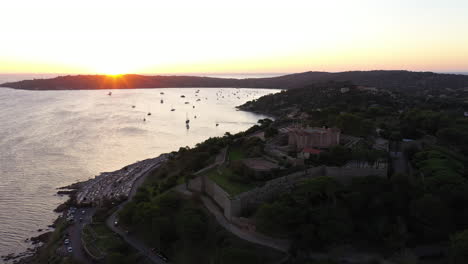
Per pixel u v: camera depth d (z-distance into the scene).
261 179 86.81
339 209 68.62
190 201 90.31
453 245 56.72
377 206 71.19
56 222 104.56
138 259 77.31
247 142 124.75
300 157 95.75
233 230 74.19
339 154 90.44
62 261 79.44
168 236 79.44
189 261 73.44
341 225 64.25
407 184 73.31
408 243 65.56
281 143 120.12
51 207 115.69
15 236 97.69
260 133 158.00
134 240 86.38
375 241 66.75
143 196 101.50
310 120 163.00
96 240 87.00
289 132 114.44
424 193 70.94
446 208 65.44
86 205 114.25
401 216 70.69
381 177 76.88
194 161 123.56
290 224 66.62
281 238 68.75
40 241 95.19
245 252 63.50
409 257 62.47
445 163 82.06
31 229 101.75
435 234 64.81
